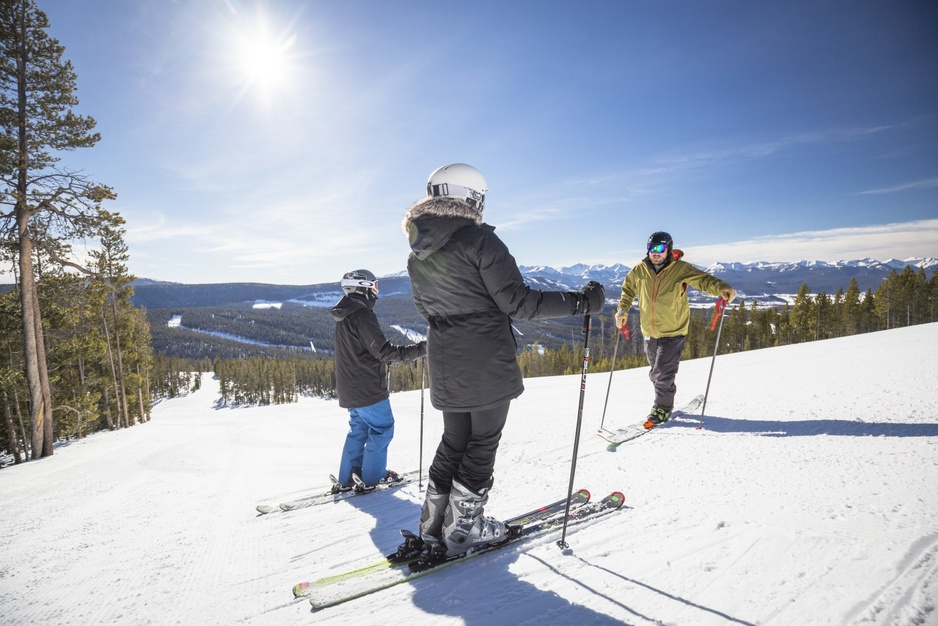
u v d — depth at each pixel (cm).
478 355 186
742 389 539
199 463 643
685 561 171
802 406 404
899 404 360
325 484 415
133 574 231
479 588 170
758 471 264
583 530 212
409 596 170
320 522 282
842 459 264
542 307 184
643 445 357
